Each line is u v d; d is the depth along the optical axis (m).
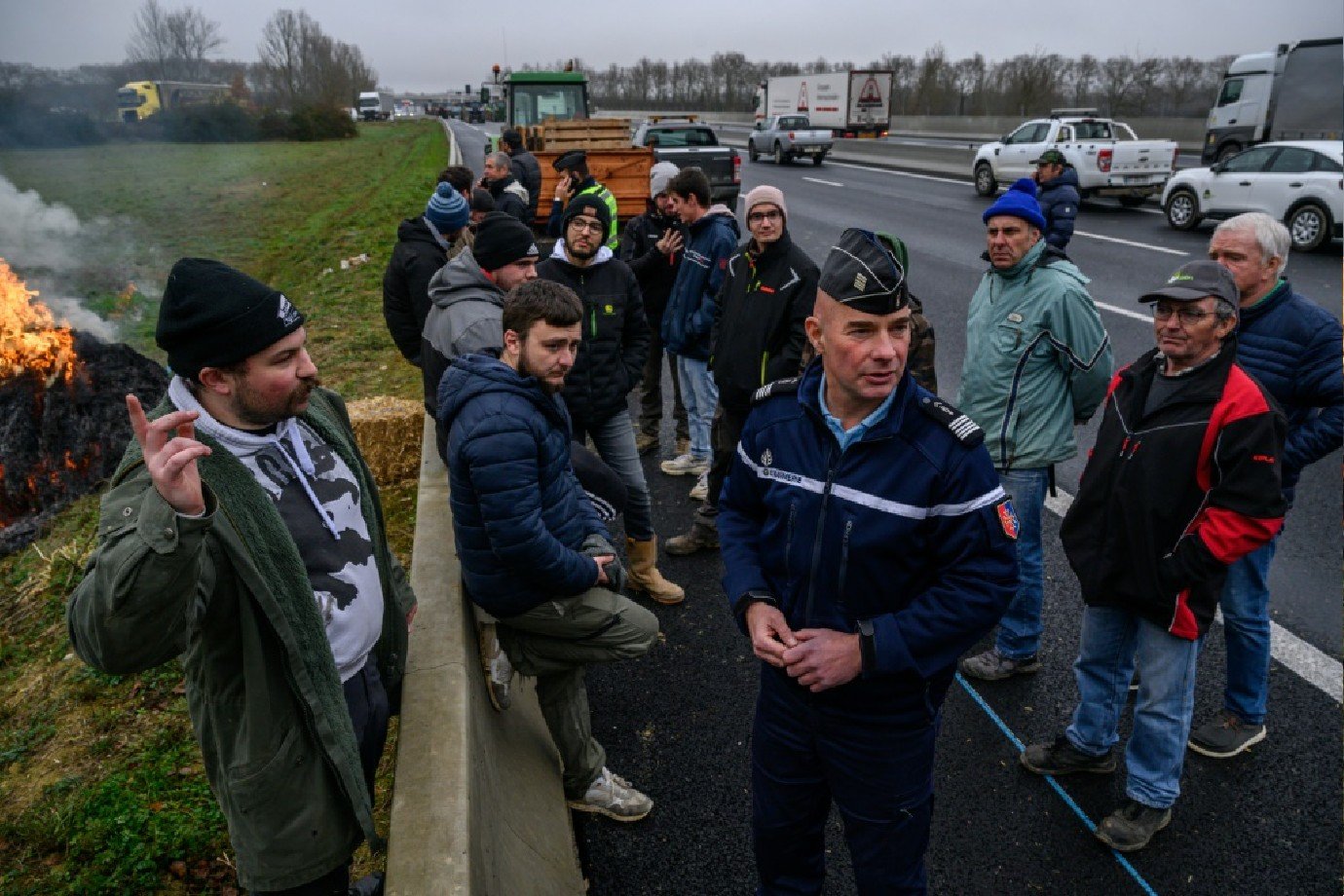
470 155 29.41
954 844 2.87
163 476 1.41
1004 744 3.33
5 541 5.41
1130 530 2.67
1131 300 9.70
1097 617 2.93
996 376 3.45
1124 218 16.27
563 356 2.55
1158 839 2.87
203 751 1.83
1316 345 2.96
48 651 3.99
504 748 2.89
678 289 5.30
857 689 2.03
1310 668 3.71
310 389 1.81
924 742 2.10
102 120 41.19
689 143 18.84
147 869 2.62
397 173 25.05
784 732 2.19
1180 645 2.69
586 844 2.88
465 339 3.32
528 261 3.43
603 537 2.86
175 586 1.46
